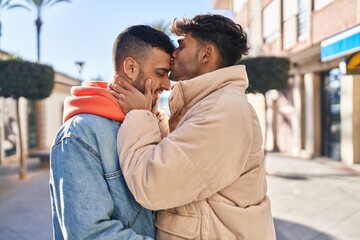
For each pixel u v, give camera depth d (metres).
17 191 9.05
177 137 1.15
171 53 1.39
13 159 16.45
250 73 10.25
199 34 1.36
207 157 1.14
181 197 1.14
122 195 1.20
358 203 6.41
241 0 19.70
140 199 1.13
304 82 13.27
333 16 9.04
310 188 7.76
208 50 1.35
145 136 1.21
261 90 10.26
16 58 10.73
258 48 15.77
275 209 6.34
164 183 1.11
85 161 1.16
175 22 1.42
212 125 1.15
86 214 1.11
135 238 1.15
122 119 1.28
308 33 10.55
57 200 1.18
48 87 10.99
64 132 1.21
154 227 1.33
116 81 1.35
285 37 12.61
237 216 1.23
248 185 1.26
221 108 1.18
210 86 1.30
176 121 1.40
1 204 7.66
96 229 1.11
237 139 1.17
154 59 1.34
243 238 1.24
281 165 11.06
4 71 10.36
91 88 1.28
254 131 1.26
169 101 1.36
